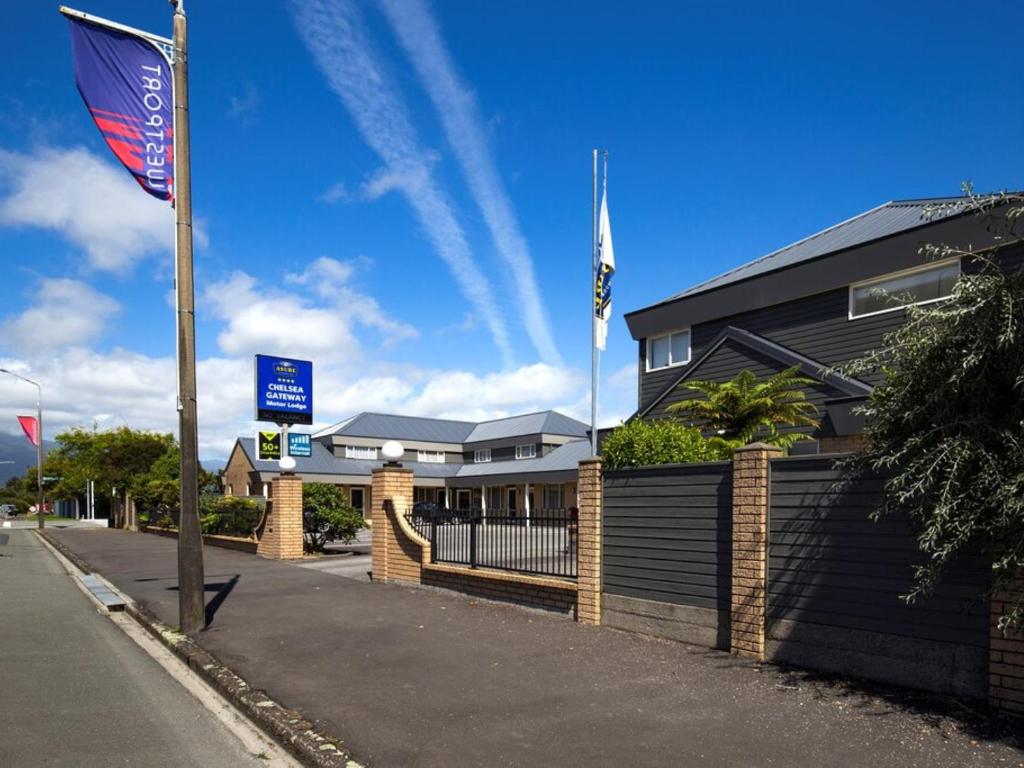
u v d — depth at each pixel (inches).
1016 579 195.0
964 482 199.3
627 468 327.3
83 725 224.1
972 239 510.9
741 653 272.1
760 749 184.4
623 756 182.5
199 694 261.3
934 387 213.3
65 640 358.6
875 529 235.0
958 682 213.2
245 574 563.8
